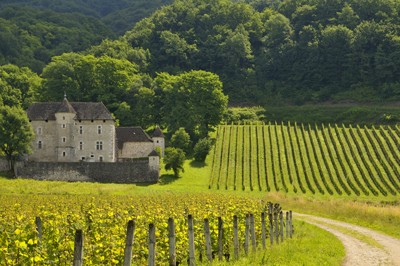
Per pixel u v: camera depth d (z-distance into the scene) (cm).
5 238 1798
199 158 10988
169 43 19262
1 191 7119
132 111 13375
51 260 1775
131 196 6150
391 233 4059
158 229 2570
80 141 10669
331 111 15150
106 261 1988
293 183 9800
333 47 18062
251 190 9288
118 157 11069
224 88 18162
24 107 13800
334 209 5697
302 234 3847
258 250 2884
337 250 2969
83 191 7344
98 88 13775
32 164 9450
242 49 19088
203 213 3262
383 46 17550
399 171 10219
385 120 13700
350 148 11669
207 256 2402
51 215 2692
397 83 16775
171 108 13000
